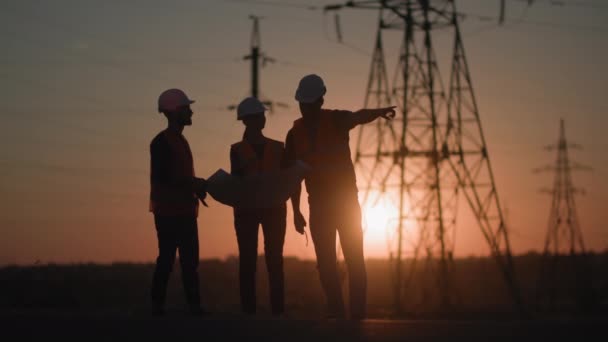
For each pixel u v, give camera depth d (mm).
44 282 21359
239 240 11297
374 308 48812
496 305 51406
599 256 78938
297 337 6332
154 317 6836
